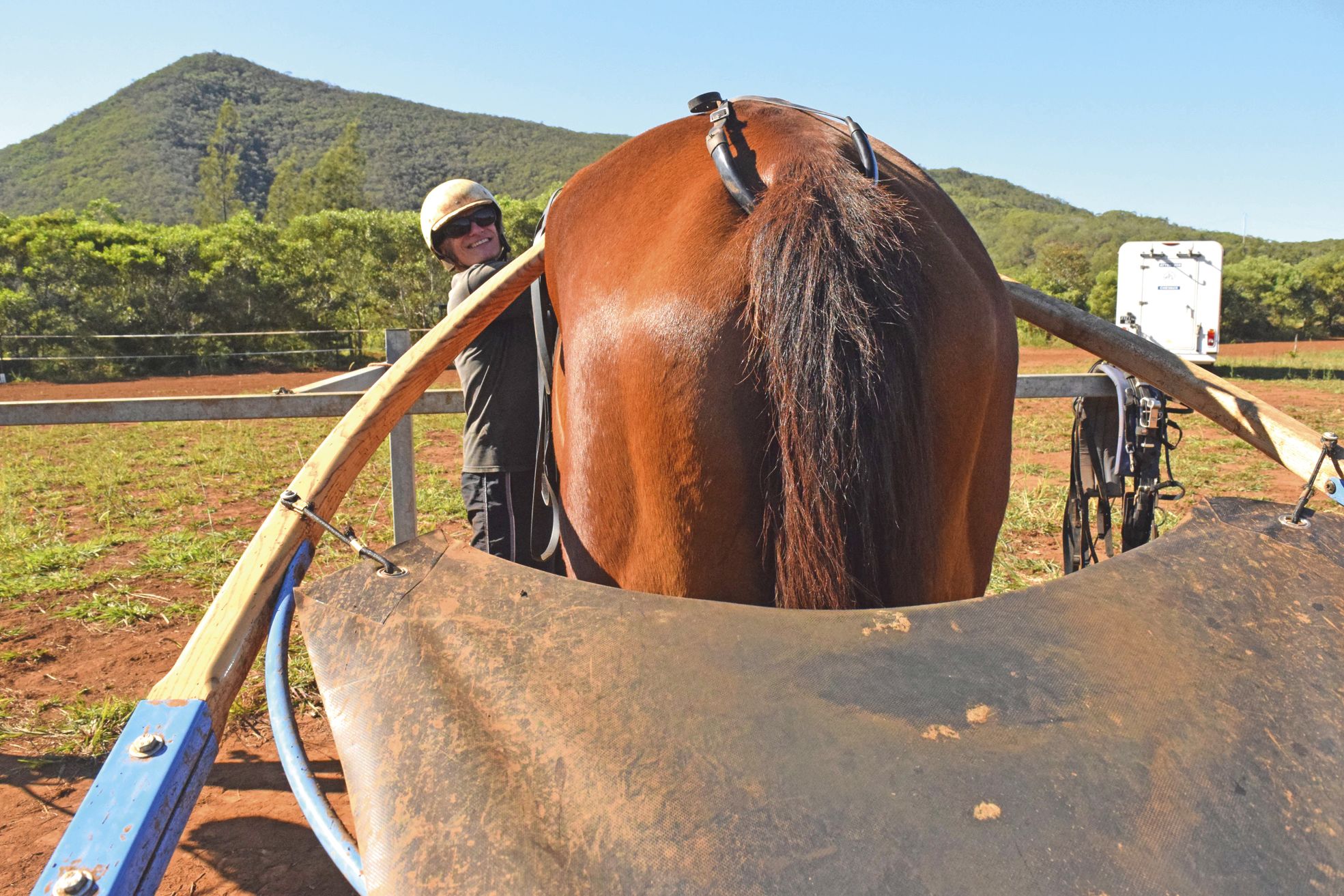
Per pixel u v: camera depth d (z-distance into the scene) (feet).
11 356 84.94
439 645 4.09
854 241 4.46
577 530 5.65
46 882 3.27
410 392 6.28
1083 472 8.45
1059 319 6.97
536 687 3.80
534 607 4.21
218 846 8.91
